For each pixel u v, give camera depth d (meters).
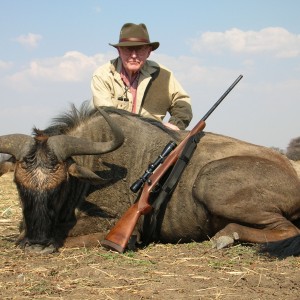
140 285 1.99
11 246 2.70
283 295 1.87
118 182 2.87
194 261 2.36
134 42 3.28
